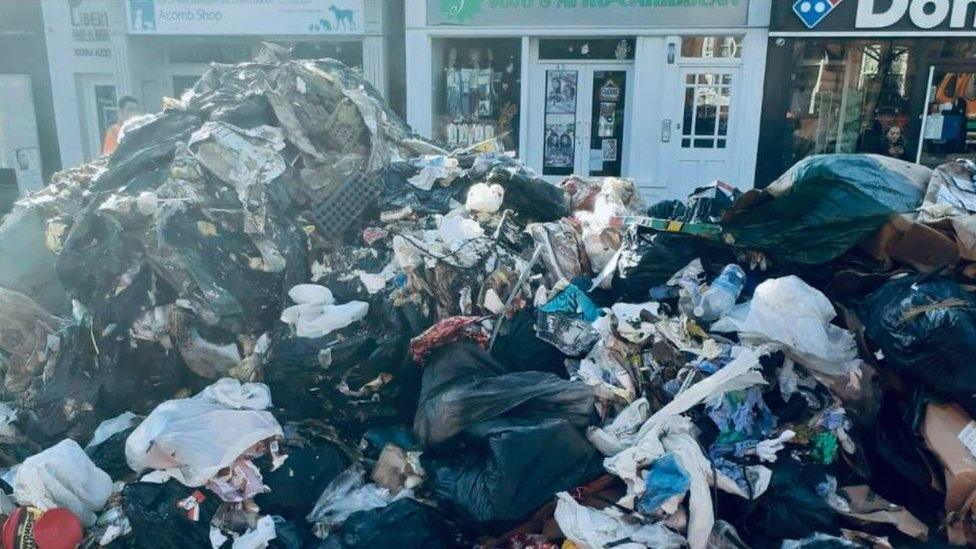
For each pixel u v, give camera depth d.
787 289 3.39
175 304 3.51
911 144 8.78
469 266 3.75
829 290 3.65
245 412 3.19
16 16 10.41
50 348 3.72
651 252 3.89
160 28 9.82
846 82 8.74
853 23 8.41
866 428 3.35
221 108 4.13
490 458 2.88
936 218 3.46
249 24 9.65
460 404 3.06
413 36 9.32
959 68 8.46
